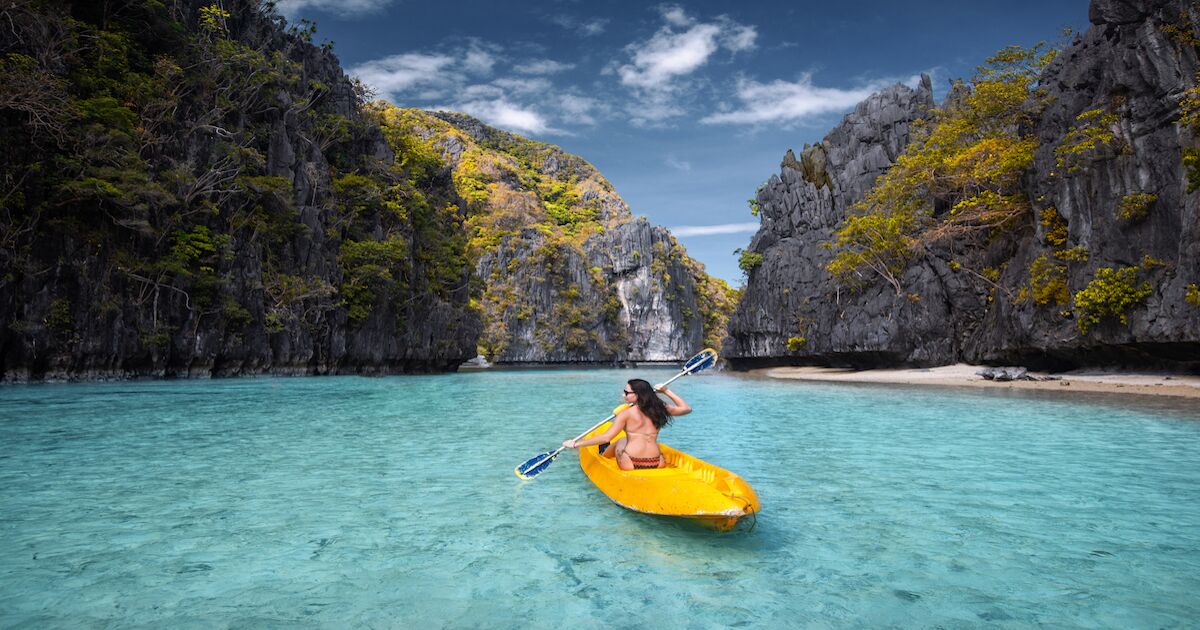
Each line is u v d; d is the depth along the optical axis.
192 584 4.31
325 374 42.59
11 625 3.65
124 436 11.33
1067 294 26.50
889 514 6.00
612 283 128.62
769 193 55.91
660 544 5.14
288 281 38.88
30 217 25.58
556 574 4.47
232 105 37.25
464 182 133.88
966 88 40.78
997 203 33.09
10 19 25.69
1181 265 21.44
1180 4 21.84
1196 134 21.30
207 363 33.41
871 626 3.61
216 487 7.25
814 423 13.59
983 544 5.10
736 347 56.22
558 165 179.88
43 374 26.42
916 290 37.91
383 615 3.80
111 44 31.17
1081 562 4.68
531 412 16.59
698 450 9.84
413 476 7.87
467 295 64.62
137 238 30.12
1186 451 9.52
